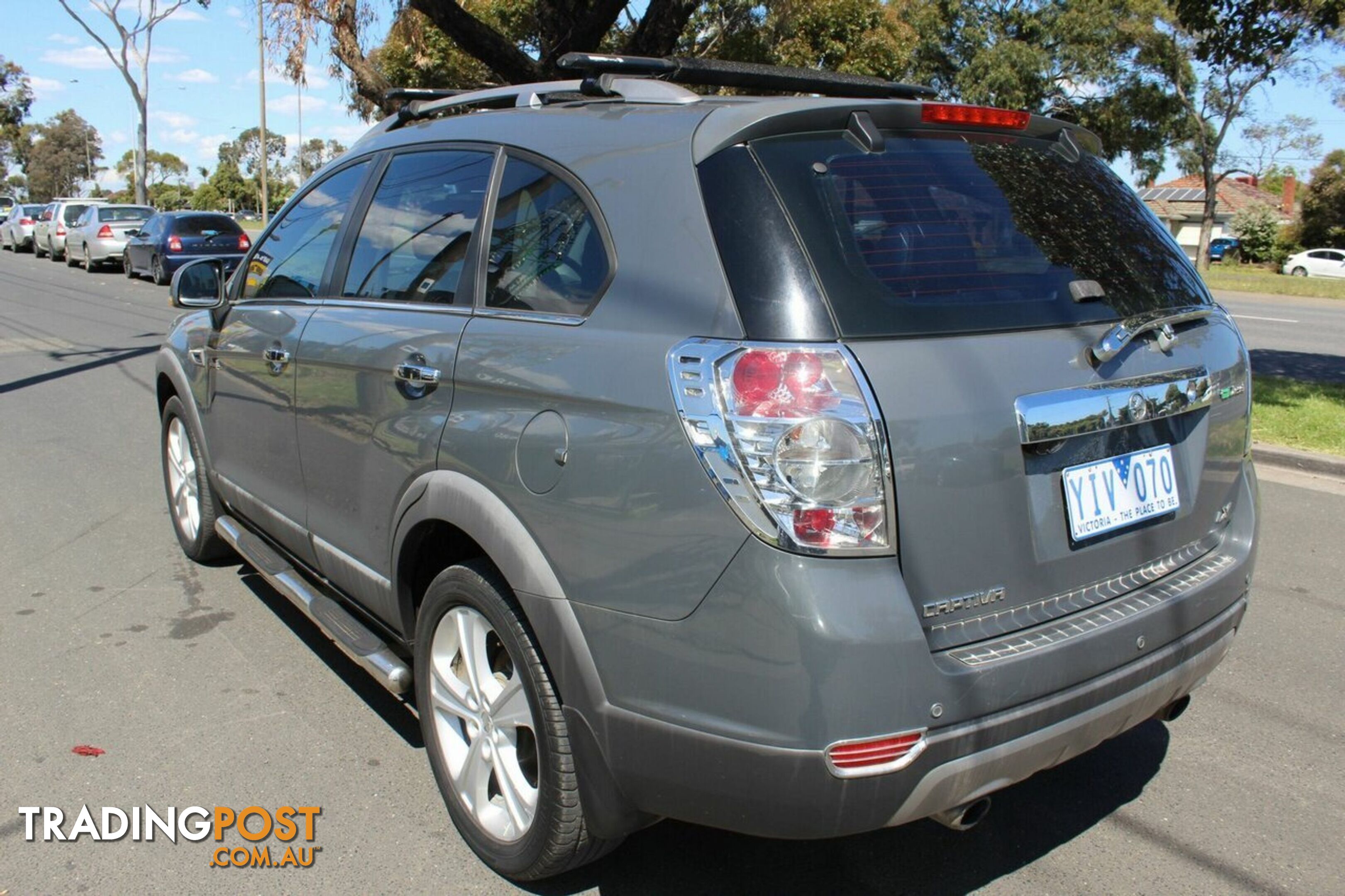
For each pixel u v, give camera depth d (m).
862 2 16.55
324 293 3.59
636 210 2.43
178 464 5.18
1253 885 2.79
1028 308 2.42
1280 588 4.90
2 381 10.48
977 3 33.62
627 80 2.82
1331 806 3.17
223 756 3.40
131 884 2.78
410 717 3.67
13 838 2.96
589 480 2.30
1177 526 2.71
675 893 2.76
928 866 2.88
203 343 4.51
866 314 2.18
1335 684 3.96
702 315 2.20
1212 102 37.72
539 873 2.66
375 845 2.95
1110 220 2.82
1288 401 8.98
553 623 2.40
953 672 2.11
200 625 4.43
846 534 2.03
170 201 98.31
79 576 5.00
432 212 3.15
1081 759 3.44
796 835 2.14
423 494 2.81
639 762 2.27
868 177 2.42
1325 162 51.84
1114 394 2.43
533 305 2.63
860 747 2.03
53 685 3.88
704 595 2.11
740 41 13.65
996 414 2.22
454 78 14.78
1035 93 33.34
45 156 106.94
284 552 4.09
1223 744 3.53
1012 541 2.28
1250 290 29.16
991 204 2.56
